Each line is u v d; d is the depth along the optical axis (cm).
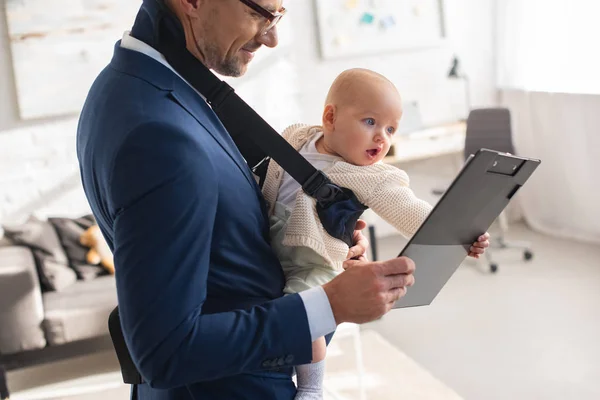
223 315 92
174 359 86
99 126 94
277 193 124
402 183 123
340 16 485
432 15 514
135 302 85
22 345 330
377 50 499
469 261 473
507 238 517
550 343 345
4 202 418
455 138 484
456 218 102
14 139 415
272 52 473
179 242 86
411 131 496
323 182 114
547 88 494
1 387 323
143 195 86
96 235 376
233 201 98
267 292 105
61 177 427
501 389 306
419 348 354
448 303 407
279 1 98
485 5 532
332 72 492
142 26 103
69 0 409
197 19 98
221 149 100
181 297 86
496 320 378
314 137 136
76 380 345
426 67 521
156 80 97
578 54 465
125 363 113
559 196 510
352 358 347
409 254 101
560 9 473
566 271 439
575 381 307
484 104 545
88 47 417
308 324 93
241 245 101
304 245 114
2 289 327
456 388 310
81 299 346
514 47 517
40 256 357
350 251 126
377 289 94
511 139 436
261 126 109
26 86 409
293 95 483
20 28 403
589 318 368
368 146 124
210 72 104
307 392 122
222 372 90
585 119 472
